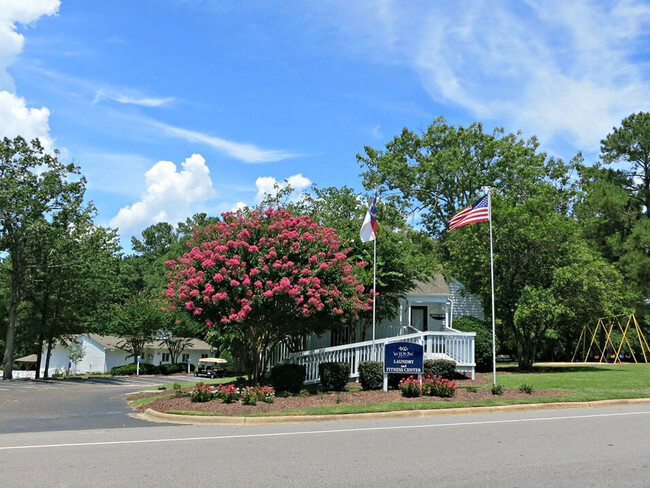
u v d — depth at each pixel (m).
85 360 55.00
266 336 17.23
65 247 32.62
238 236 15.69
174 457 7.56
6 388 24.03
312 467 6.83
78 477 6.39
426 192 41.75
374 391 15.56
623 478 6.17
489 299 25.39
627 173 41.16
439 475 6.35
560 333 35.75
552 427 9.95
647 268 34.19
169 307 15.98
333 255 16.59
